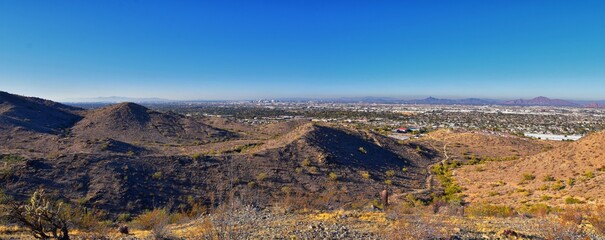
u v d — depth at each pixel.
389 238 8.78
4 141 52.09
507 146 68.19
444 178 40.78
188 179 31.12
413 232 8.95
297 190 30.84
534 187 28.95
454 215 14.52
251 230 9.64
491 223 11.48
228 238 8.53
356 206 17.77
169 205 26.31
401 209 14.85
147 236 10.23
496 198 28.06
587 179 26.53
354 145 49.62
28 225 9.16
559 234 9.57
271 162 37.41
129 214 24.05
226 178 31.86
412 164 49.47
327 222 11.00
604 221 10.24
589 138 34.97
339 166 39.62
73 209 20.33
